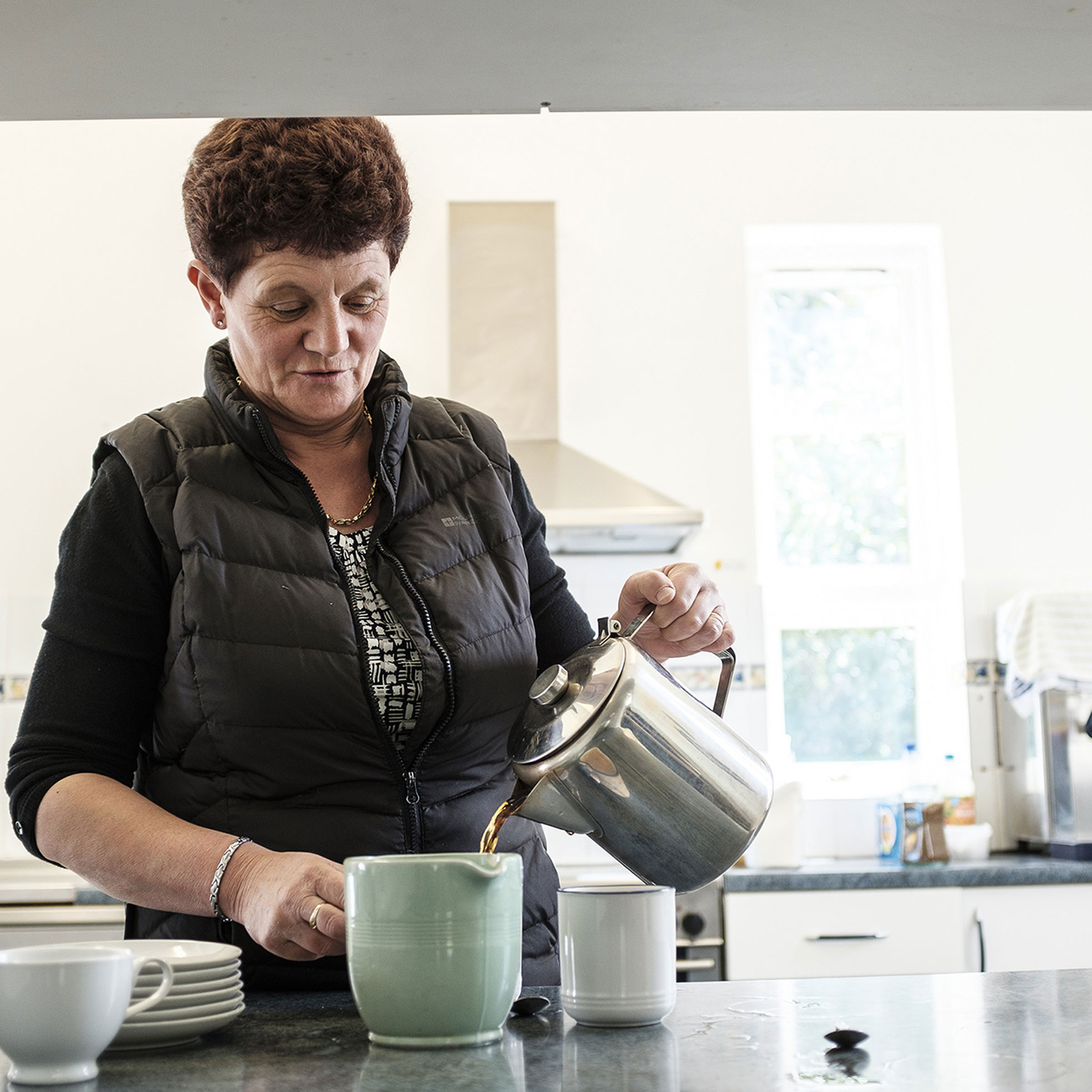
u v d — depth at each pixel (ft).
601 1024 2.50
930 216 10.77
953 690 10.46
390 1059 2.24
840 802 10.02
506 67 2.59
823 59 2.59
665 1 2.31
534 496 9.21
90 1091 2.04
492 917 2.35
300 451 3.77
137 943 2.63
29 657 9.73
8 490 9.94
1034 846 9.62
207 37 2.41
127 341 10.19
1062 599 9.21
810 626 10.75
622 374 10.37
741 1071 2.09
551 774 2.85
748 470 10.30
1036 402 10.64
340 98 2.74
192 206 3.49
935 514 10.89
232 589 3.32
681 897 8.23
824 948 8.20
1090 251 10.82
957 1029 2.41
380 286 3.56
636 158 10.64
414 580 3.54
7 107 2.75
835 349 11.16
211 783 3.30
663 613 3.53
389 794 3.35
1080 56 2.60
